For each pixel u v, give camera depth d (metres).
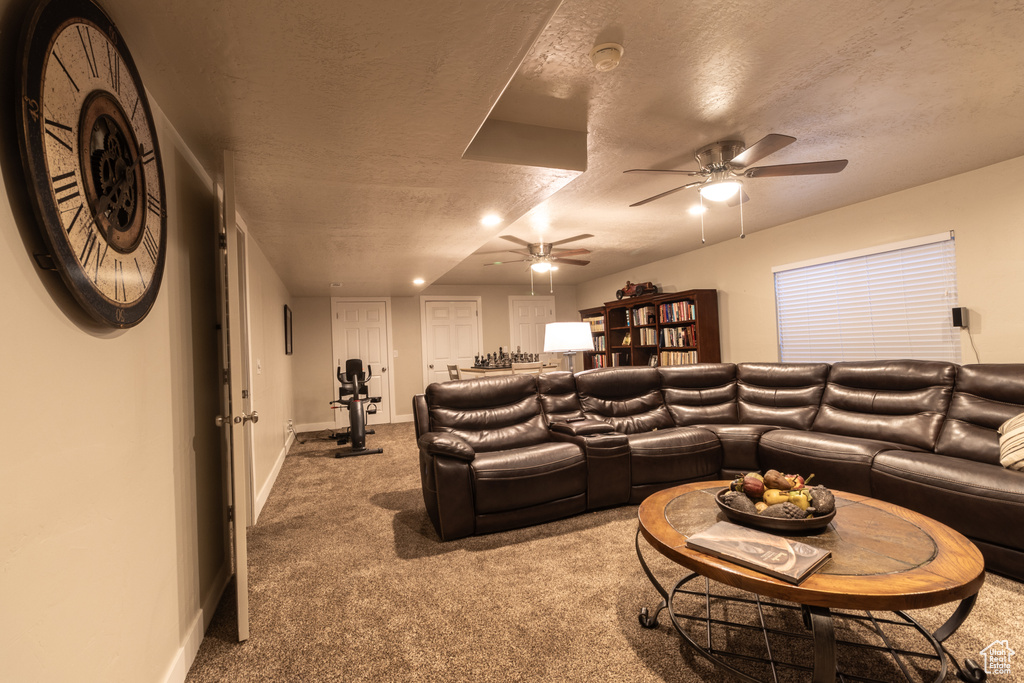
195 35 1.29
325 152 2.14
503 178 2.62
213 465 2.15
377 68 1.50
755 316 5.36
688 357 5.98
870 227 4.22
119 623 1.16
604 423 3.37
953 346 3.71
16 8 0.84
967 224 3.58
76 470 0.99
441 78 1.58
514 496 2.81
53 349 0.92
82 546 1.00
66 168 0.92
